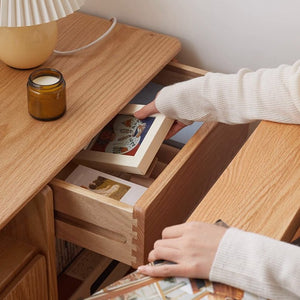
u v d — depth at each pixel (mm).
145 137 1315
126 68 1431
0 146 1178
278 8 1477
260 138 1125
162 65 1462
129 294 842
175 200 1282
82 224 1248
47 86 1194
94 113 1280
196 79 1274
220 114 1264
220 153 1473
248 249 853
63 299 1599
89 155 1316
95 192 1248
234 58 1605
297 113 1142
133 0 1604
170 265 873
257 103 1181
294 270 827
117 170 1318
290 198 989
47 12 1245
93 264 1660
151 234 1208
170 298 835
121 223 1171
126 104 1364
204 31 1589
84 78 1383
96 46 1502
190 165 1294
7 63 1381
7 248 1241
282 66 1194
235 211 964
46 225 1201
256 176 1033
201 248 876
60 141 1202
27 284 1229
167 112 1324
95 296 839
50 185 1183
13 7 1223
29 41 1324
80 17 1621
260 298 841
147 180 1404
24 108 1282
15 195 1080
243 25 1538
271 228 936
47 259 1271
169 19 1603
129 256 1225
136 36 1558
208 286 858
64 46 1497
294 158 1075
